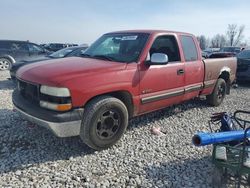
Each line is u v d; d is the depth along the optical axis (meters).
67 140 4.17
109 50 4.69
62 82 3.38
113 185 3.09
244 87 9.84
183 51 5.07
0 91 7.61
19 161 3.52
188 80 5.14
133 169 3.45
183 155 3.88
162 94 4.57
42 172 3.29
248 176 3.00
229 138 2.99
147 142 4.25
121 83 3.87
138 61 4.19
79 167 3.43
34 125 4.62
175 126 5.04
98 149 3.82
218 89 6.42
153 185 3.13
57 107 3.37
